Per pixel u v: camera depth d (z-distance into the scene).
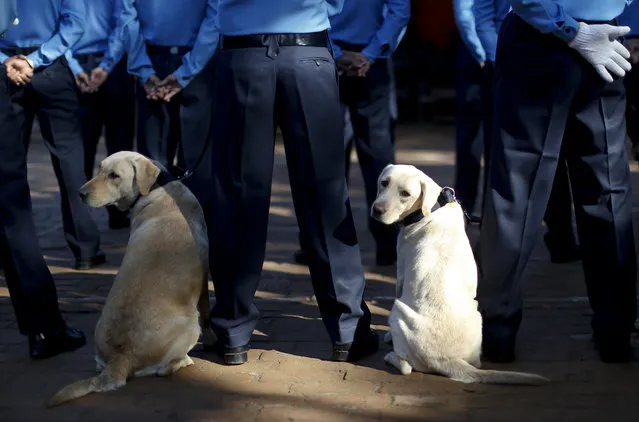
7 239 5.63
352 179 12.48
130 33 7.48
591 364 5.53
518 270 5.48
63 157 7.90
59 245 9.00
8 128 5.57
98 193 5.74
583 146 5.44
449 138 15.83
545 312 6.62
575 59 5.21
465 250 5.38
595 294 5.59
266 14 5.29
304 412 4.86
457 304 5.25
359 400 5.02
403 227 5.50
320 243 5.54
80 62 7.89
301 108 5.34
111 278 7.79
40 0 7.42
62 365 5.66
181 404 4.97
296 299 7.05
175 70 7.50
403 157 14.02
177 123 7.77
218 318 5.61
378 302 6.98
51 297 5.78
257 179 5.44
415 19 17.61
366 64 7.64
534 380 5.11
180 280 5.43
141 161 5.79
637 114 7.23
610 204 5.43
